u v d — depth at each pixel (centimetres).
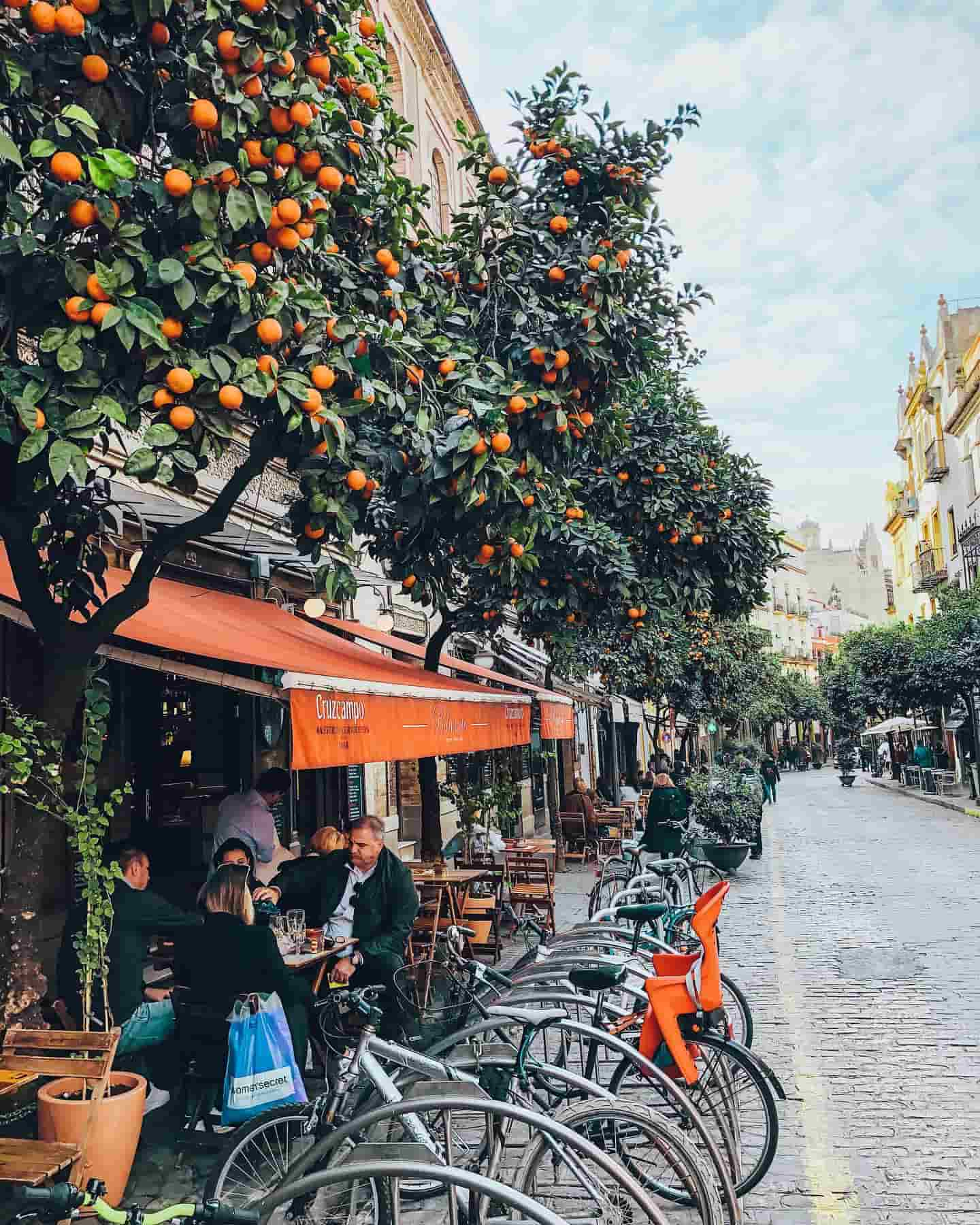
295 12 384
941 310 4362
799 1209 455
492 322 699
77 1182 385
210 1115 511
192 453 382
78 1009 508
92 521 502
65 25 340
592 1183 378
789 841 2234
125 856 548
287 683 492
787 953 1025
